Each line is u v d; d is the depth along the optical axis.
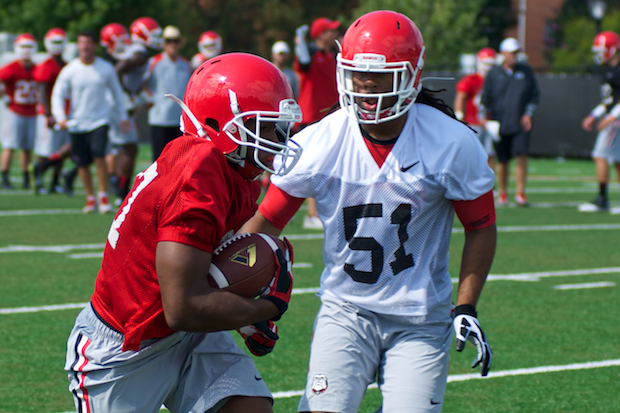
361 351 11.00
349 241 11.07
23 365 16.72
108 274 9.36
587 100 80.56
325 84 33.28
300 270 26.88
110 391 9.55
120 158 42.12
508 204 46.25
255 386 9.75
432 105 11.52
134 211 8.94
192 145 8.84
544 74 81.88
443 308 11.26
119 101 38.59
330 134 11.12
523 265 28.64
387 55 10.34
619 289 24.98
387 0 124.19
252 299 8.93
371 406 15.17
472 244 11.16
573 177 65.75
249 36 158.12
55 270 26.05
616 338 19.52
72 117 38.28
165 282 8.44
